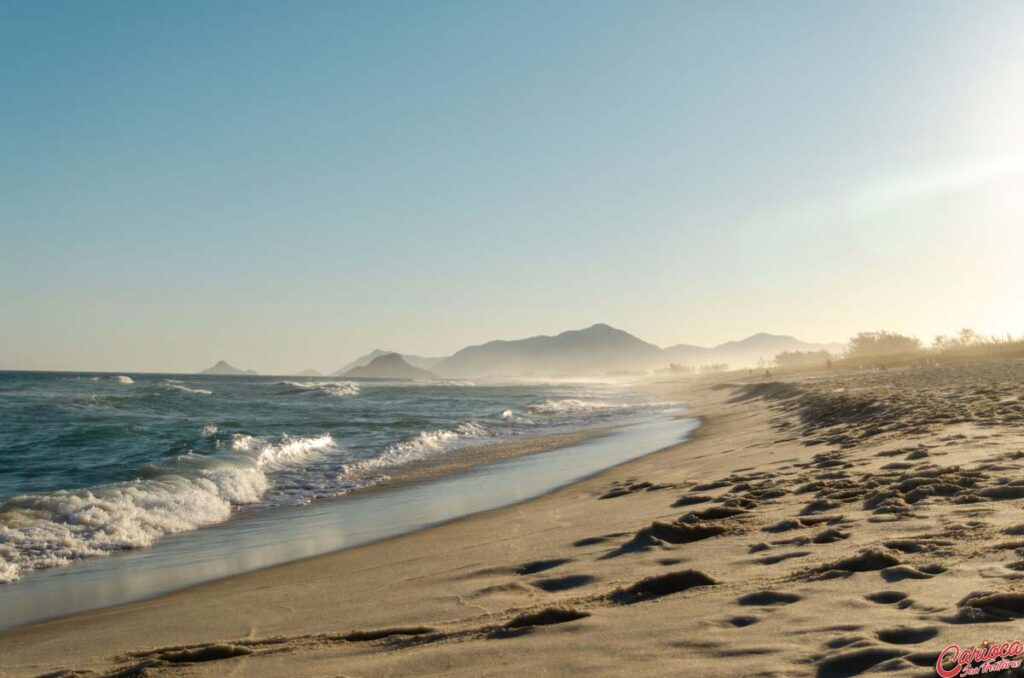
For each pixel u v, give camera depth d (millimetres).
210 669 3967
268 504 11992
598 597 4453
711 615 3666
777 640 3168
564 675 3123
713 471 10883
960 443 8992
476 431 24234
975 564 3900
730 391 47625
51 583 7469
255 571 7570
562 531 7586
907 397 16250
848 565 4211
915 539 4613
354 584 6328
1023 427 9734
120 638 5316
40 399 36062
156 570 7898
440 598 5258
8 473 14336
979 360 41125
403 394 57812
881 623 3150
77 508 10195
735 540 5625
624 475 12555
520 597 4996
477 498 11539
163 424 23531
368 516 10602
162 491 11688
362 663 3727
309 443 18516
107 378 83312
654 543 5891
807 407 20375
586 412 34469
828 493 7070
